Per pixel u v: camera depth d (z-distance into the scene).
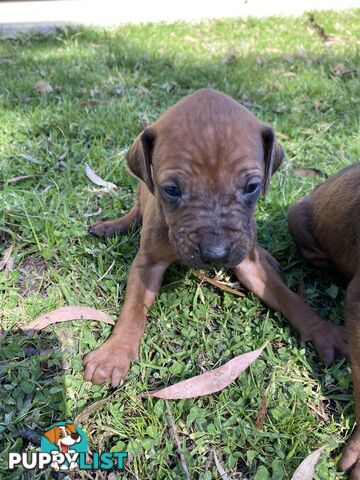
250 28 0.87
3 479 0.24
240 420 0.27
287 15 0.96
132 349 0.29
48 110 0.51
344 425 0.27
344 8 0.98
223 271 0.35
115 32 0.82
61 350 0.29
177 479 0.24
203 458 0.25
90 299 0.33
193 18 0.94
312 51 0.73
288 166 0.45
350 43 0.78
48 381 0.28
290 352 0.30
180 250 0.27
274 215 0.40
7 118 0.50
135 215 0.38
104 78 0.61
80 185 0.42
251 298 0.33
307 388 0.28
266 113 0.54
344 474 0.25
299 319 0.31
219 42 0.80
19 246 0.35
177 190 0.26
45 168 0.44
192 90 0.60
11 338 0.30
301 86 0.60
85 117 0.51
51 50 0.73
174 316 0.32
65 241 0.36
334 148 0.48
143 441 0.26
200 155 0.25
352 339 0.25
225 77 0.63
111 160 0.45
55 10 0.94
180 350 0.30
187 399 0.27
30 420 0.26
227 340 0.31
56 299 0.32
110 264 0.35
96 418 0.26
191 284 0.34
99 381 0.28
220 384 0.28
